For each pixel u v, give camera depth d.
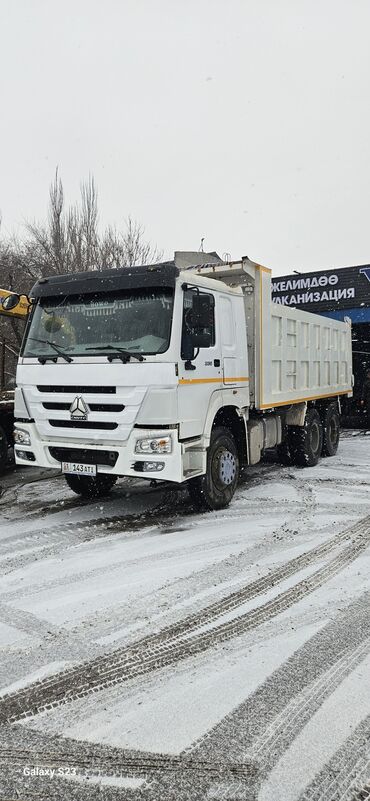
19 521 6.25
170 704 2.90
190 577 4.57
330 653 3.37
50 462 6.04
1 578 4.62
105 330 5.75
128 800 2.30
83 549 5.28
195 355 5.70
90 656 3.39
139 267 5.68
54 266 22.28
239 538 5.53
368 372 15.69
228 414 6.86
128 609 4.01
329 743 2.59
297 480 8.16
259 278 7.16
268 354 7.46
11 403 8.57
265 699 2.92
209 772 2.43
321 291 17.14
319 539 5.48
